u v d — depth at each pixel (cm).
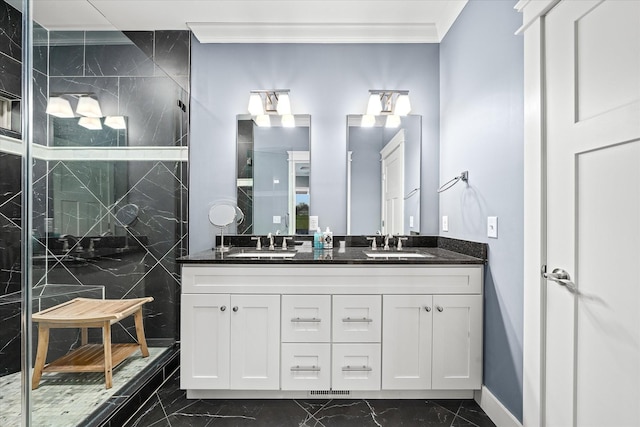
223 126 245
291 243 244
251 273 177
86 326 178
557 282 121
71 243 201
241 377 176
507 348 154
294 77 244
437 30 236
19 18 182
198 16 227
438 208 244
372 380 176
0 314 169
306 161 245
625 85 95
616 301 98
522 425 141
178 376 206
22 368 137
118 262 224
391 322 176
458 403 179
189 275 177
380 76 244
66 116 199
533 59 132
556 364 123
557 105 121
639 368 91
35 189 185
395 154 245
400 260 175
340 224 246
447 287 176
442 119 238
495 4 164
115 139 221
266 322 176
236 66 244
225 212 232
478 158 182
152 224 236
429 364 176
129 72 225
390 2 210
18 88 183
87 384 182
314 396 181
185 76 244
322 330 176
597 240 105
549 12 125
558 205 121
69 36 199
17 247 176
